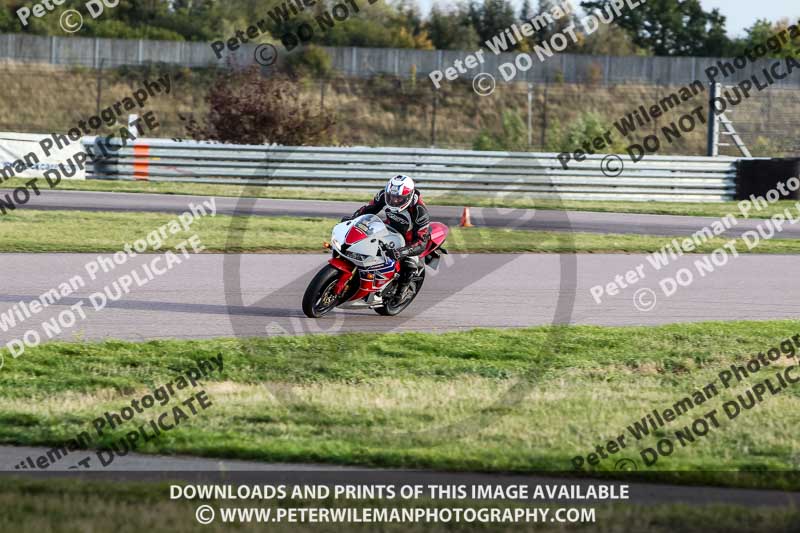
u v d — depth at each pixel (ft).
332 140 358.02
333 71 516.73
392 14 649.20
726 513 66.23
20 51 515.91
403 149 300.20
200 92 495.00
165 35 583.99
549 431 87.71
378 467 77.97
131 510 63.62
